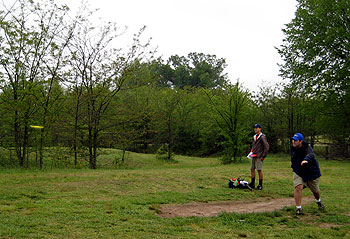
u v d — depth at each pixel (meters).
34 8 16.91
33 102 16.72
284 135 35.12
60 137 18.84
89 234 4.82
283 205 7.70
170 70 73.81
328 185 10.84
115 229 5.14
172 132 37.31
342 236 5.14
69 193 8.12
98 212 6.24
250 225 5.75
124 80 19.83
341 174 14.27
